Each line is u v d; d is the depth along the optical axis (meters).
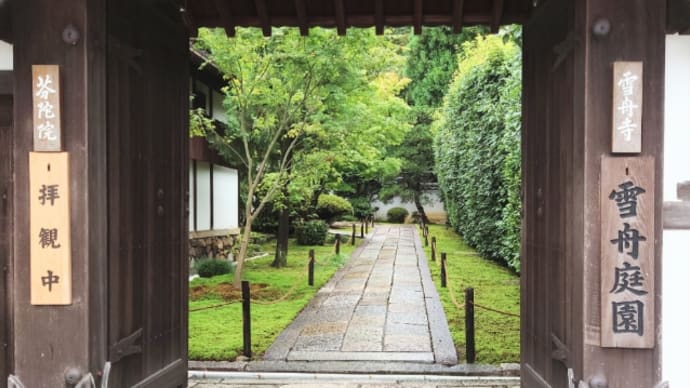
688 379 3.12
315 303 8.58
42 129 2.69
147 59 3.43
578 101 2.77
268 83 9.09
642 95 2.65
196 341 6.24
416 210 31.61
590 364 2.67
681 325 3.13
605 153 2.67
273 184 10.27
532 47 3.89
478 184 12.26
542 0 3.72
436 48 26.84
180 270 4.02
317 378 5.25
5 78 3.10
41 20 2.72
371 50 9.24
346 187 19.77
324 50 8.27
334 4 4.20
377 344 6.14
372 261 14.09
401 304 8.45
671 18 2.84
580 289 2.72
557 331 3.20
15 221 2.75
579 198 2.74
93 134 2.75
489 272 11.20
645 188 2.64
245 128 9.95
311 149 10.46
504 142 9.48
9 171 3.15
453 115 15.05
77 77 2.71
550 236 3.37
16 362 2.72
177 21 3.99
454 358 5.58
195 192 10.97
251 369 5.38
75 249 2.71
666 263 3.14
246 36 8.23
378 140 12.48
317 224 17.84
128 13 3.15
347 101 9.62
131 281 3.17
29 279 2.73
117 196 3.01
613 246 2.64
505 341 6.11
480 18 4.22
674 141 3.27
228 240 13.11
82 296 2.71
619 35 2.67
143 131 3.36
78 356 2.70
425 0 4.19
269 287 9.77
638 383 2.66
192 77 10.31
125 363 3.09
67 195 2.70
